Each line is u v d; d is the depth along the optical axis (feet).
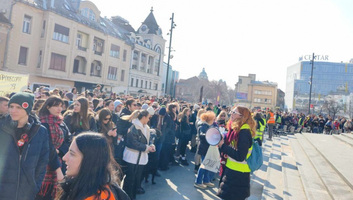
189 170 26.35
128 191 16.60
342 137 36.40
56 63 93.40
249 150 12.17
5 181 8.41
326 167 20.75
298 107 332.60
